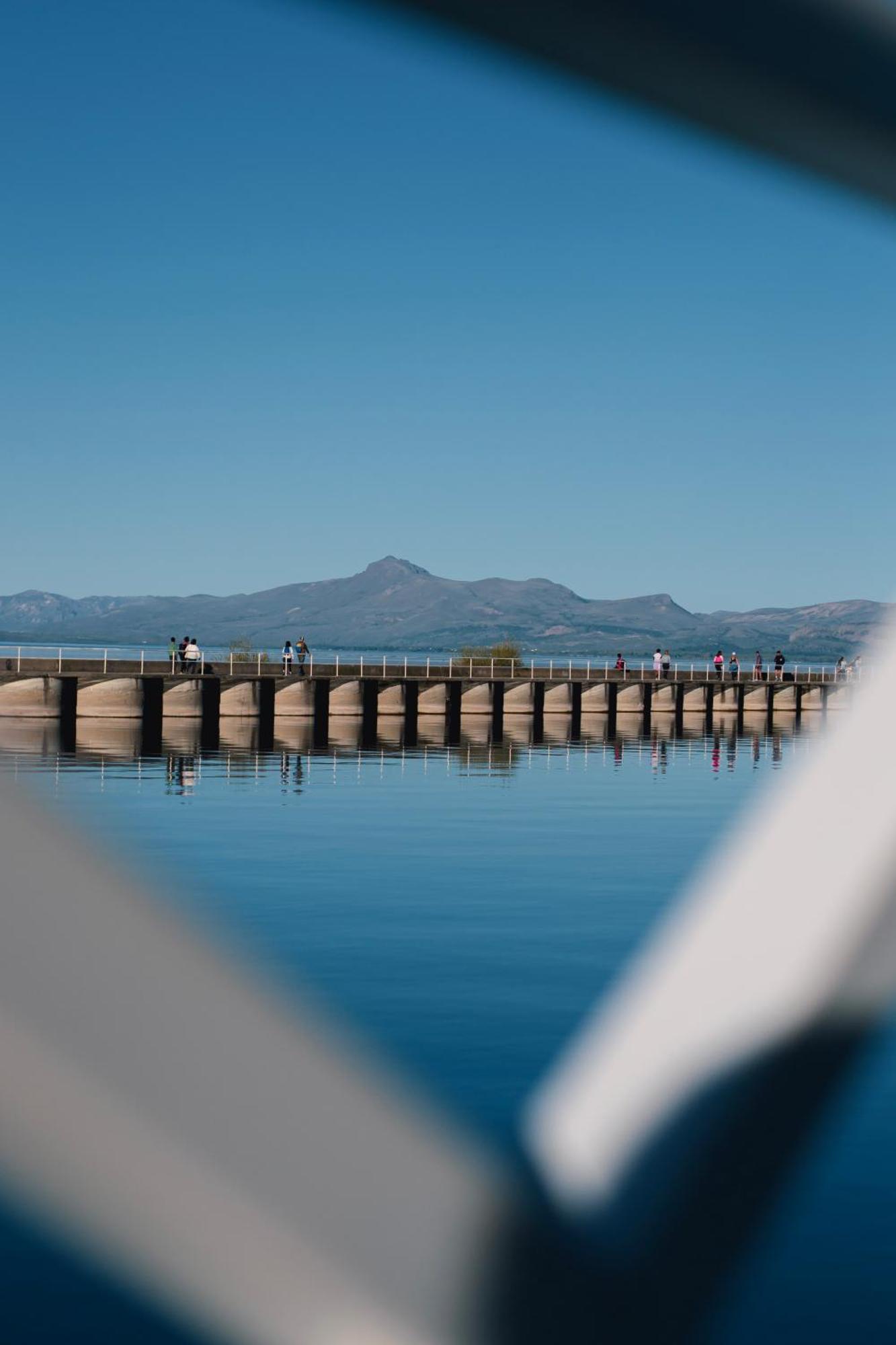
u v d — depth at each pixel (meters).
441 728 59.59
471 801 27.55
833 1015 1.29
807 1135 1.28
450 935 13.75
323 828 22.44
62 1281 5.69
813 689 73.19
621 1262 1.23
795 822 1.30
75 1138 0.91
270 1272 1.01
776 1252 6.14
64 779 29.62
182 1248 0.97
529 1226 1.21
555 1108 1.29
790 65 1.04
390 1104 1.12
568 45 0.97
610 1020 1.33
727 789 31.06
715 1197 1.28
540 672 63.84
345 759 38.97
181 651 52.41
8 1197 0.88
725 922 1.30
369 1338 1.09
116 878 0.93
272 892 16.17
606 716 65.44
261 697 52.38
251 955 1.01
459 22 0.92
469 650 68.94
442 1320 1.13
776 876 1.29
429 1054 9.36
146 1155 0.94
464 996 11.16
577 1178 1.25
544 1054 9.40
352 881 17.12
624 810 26.31
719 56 1.01
